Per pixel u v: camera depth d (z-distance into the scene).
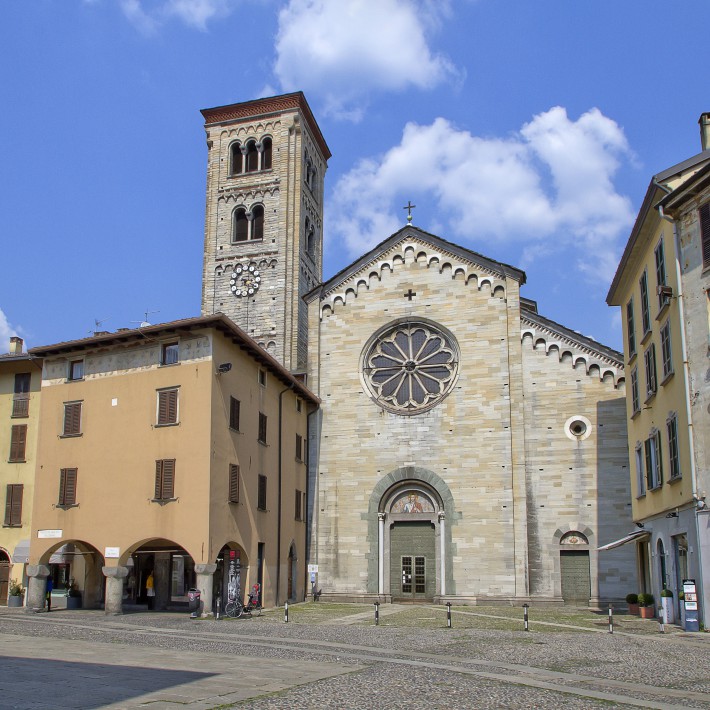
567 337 50.53
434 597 48.78
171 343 40.78
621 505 47.69
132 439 40.34
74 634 29.88
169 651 24.64
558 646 27.81
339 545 51.34
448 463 50.53
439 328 53.00
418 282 54.09
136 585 45.44
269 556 45.22
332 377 54.22
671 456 35.00
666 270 35.47
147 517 38.91
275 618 38.66
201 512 37.75
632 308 43.47
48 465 42.19
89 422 41.75
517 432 49.78
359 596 50.06
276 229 69.75
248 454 43.28
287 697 16.58
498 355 51.34
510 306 51.88
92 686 17.47
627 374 45.19
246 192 71.62
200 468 38.25
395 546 50.88
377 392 53.16
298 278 68.56
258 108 73.38
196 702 15.82
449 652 25.97
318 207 78.25
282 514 47.69
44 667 20.31
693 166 34.53
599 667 22.69
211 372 39.25
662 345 36.31
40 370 46.34
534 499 48.91
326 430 53.41
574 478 48.62
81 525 40.41
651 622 37.34
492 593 47.88
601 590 46.75
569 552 48.00
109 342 41.69
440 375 52.34
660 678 20.77
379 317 54.25
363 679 19.36
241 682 18.50
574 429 49.34
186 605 42.88
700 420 31.70
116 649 24.94
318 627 34.09
